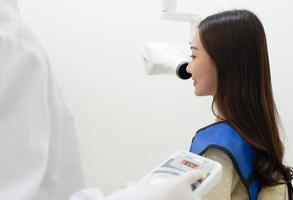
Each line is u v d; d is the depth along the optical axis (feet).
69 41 5.18
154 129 5.62
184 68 2.90
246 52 2.55
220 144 2.42
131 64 5.35
